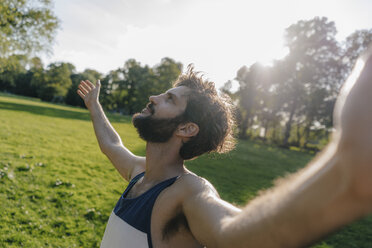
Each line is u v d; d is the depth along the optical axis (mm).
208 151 1163
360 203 278
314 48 41344
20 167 7168
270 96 46062
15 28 24234
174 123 1087
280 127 48469
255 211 446
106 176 8219
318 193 324
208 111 1101
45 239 4156
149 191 1027
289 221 361
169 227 920
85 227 4746
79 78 83688
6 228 4172
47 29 25250
